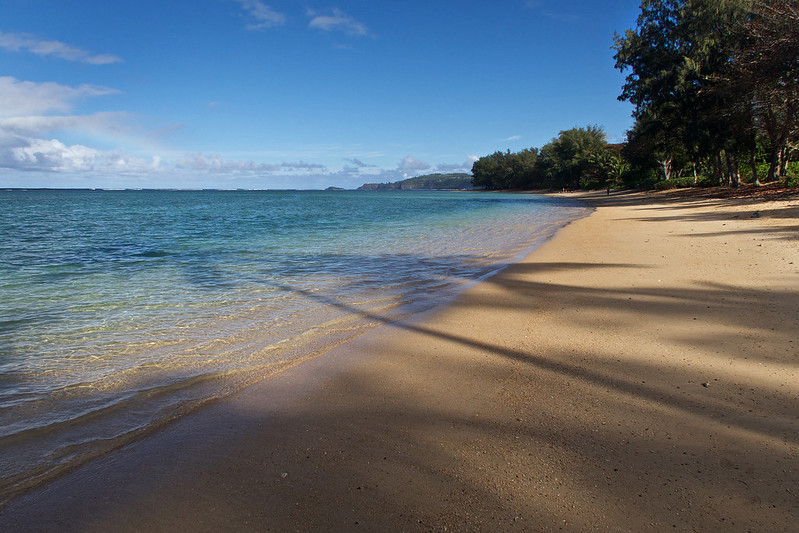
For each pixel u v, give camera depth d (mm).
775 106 26312
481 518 2238
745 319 5395
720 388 3645
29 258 12414
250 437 3102
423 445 2936
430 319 6004
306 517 2277
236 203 66875
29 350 4961
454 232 19547
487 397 3637
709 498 2338
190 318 6223
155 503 2432
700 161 45000
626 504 2314
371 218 30750
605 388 3738
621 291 7230
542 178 110625
